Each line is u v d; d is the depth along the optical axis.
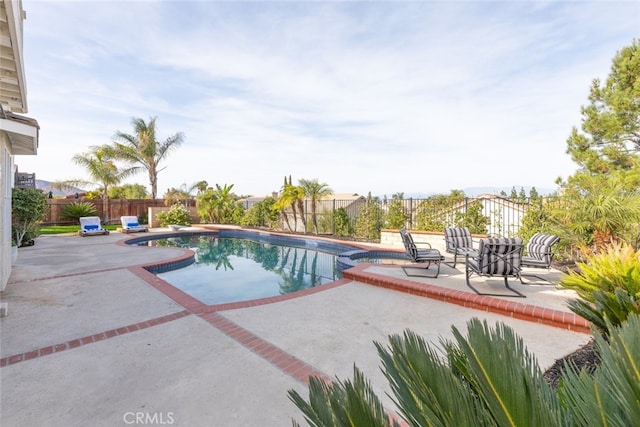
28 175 10.47
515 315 4.26
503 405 1.01
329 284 6.07
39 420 2.23
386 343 3.47
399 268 7.01
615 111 10.23
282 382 2.70
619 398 1.03
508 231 9.77
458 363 1.35
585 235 6.63
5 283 5.61
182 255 9.34
